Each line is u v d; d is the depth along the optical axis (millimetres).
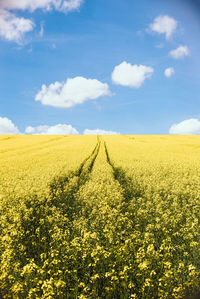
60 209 9586
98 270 5344
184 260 5871
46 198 10492
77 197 11094
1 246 5879
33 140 54688
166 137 72750
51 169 17562
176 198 10641
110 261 5309
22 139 58031
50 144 44625
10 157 26812
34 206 9516
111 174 16156
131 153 31516
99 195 10594
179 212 9125
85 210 9367
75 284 4895
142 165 21016
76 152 30875
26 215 7973
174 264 5875
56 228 6762
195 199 10500
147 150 36344
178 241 6945
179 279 5035
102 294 4820
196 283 4910
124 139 62594
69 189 12031
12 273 5457
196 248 6238
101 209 8422
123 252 5375
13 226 6957
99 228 7500
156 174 16750
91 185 12414
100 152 31484
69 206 10617
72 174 16656
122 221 7684
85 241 5707
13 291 4766
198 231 7465
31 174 16094
